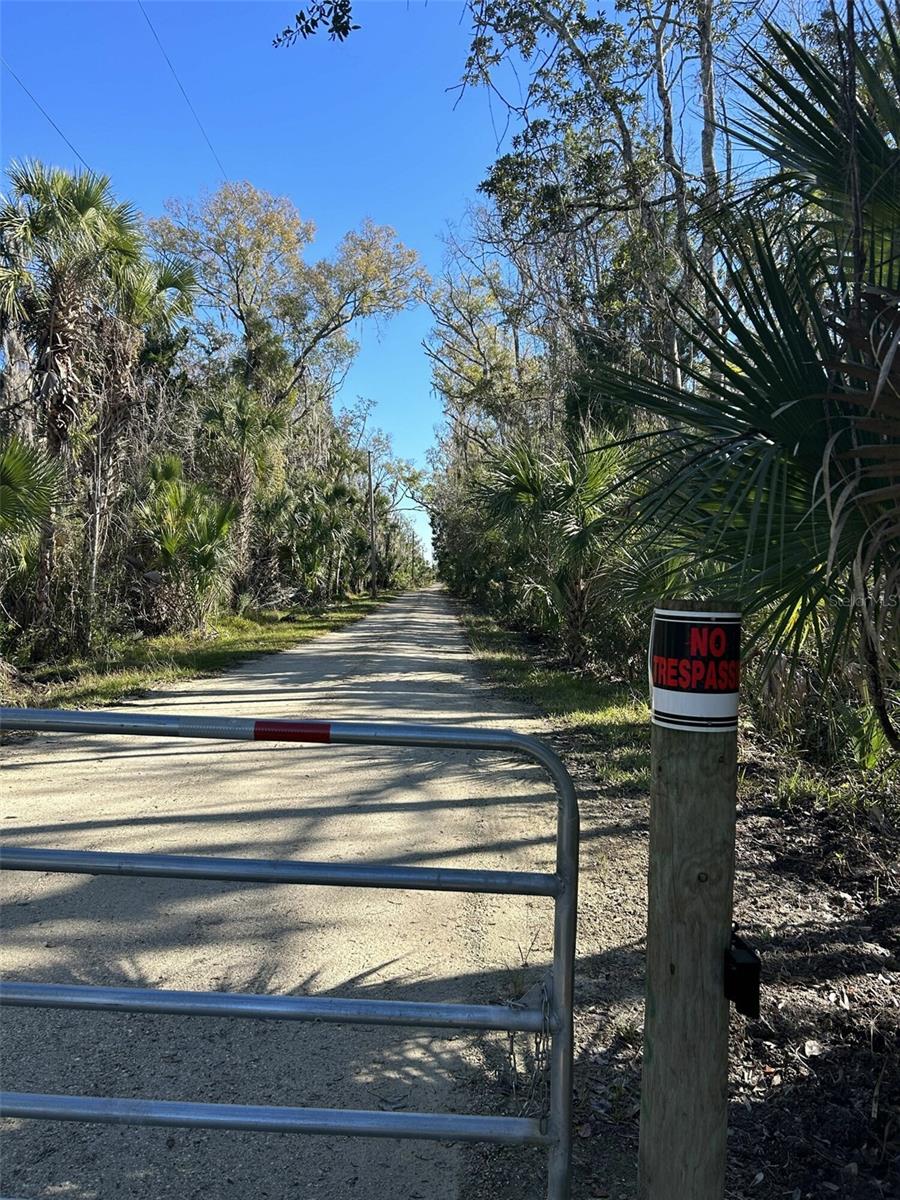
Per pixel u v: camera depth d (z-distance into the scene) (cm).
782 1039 292
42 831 525
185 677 1284
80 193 1303
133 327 1488
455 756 750
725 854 178
